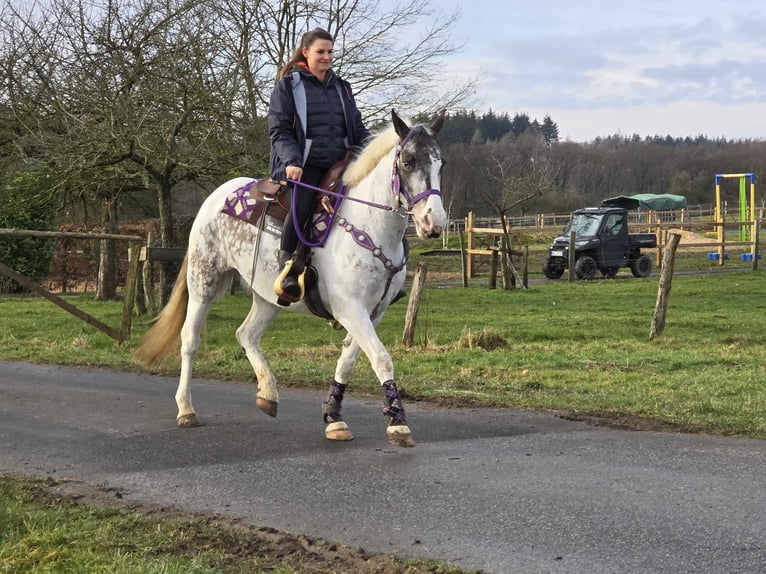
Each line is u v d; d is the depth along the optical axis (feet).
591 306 61.36
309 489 17.29
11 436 22.29
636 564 13.24
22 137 50.75
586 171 273.33
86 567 12.96
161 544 14.12
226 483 17.81
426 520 15.38
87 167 50.52
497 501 16.33
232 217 22.71
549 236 145.59
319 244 19.99
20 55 50.88
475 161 167.22
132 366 33.83
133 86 50.88
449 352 37.11
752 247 113.70
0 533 14.43
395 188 18.54
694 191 257.55
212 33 51.72
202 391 28.71
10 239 74.90
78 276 83.05
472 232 93.61
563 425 22.94
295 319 50.42
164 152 50.37
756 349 37.14
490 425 23.00
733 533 14.42
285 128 20.52
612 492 16.75
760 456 19.33
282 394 27.96
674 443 20.67
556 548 13.96
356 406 25.76
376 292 19.79
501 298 68.28
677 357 34.78
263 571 13.08
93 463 19.57
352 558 13.64
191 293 23.91
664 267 41.45
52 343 40.96
